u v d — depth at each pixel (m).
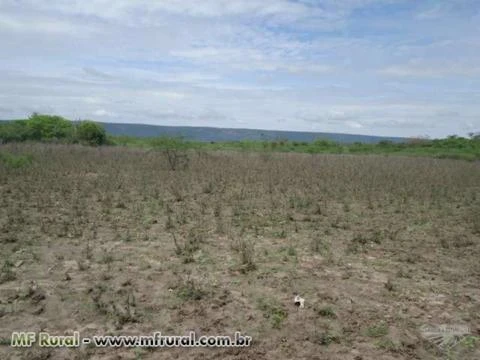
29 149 22.41
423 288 5.34
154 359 3.63
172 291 4.95
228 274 5.54
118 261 5.89
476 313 4.68
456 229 8.56
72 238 6.96
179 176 14.92
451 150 36.50
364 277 5.65
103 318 4.29
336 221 8.70
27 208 9.21
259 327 4.21
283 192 12.34
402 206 10.88
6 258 5.86
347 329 4.21
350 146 41.84
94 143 31.64
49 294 4.75
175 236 7.27
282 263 6.05
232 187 13.27
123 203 9.81
